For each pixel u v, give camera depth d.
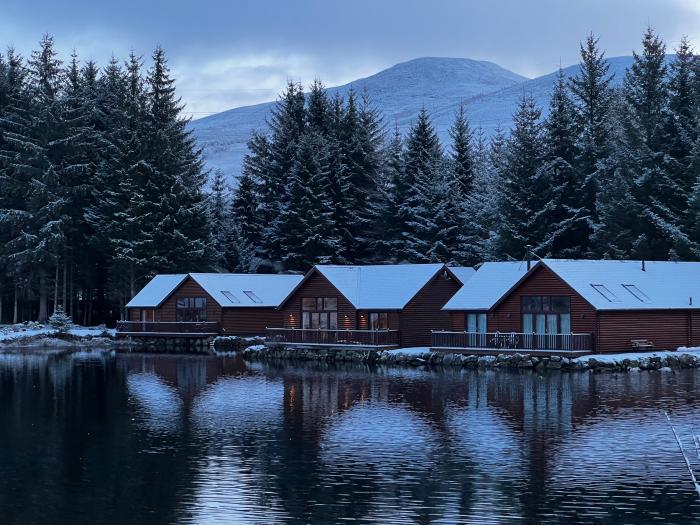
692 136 79.94
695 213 74.12
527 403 40.44
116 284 96.19
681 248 73.69
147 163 96.88
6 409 41.66
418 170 98.19
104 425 37.16
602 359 53.50
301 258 96.94
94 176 99.19
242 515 24.34
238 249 105.31
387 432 34.56
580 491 25.95
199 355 71.06
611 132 87.31
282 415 38.78
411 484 26.97
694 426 34.50
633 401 40.47
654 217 76.00
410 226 97.38
